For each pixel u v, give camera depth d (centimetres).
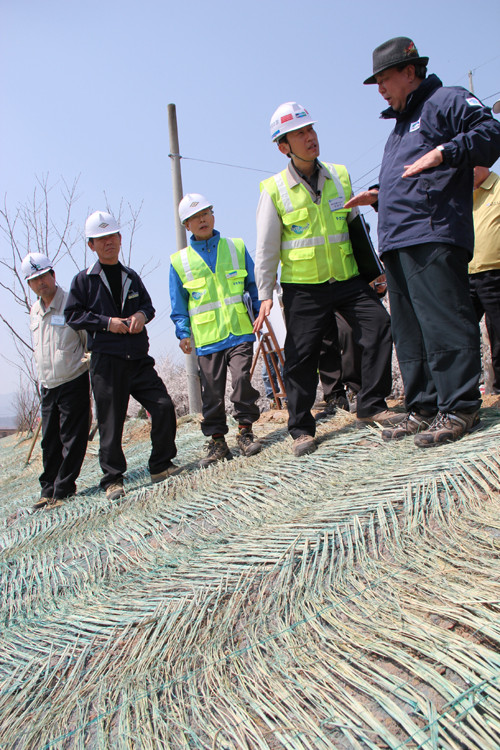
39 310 482
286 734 136
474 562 182
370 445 345
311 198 371
